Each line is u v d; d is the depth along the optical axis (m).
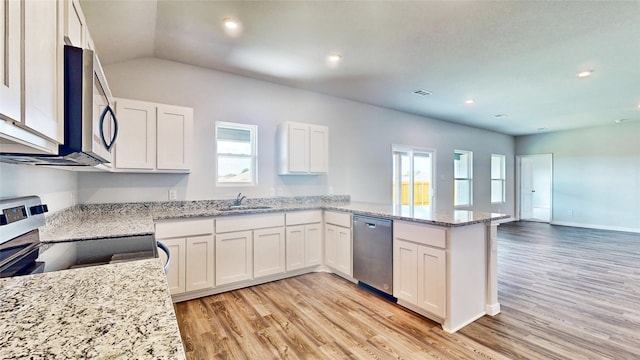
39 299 0.85
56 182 2.28
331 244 3.65
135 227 2.22
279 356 2.02
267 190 3.96
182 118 3.06
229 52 3.09
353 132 4.88
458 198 6.98
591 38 2.74
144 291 0.92
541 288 3.21
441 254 2.36
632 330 2.33
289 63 3.36
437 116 5.98
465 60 3.25
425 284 2.49
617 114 5.77
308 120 4.36
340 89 4.29
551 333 2.29
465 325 2.41
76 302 0.83
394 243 2.78
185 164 3.07
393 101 4.91
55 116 0.98
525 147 8.28
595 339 2.21
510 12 2.32
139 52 3.00
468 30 2.61
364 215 3.12
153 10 2.30
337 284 3.33
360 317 2.56
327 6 2.26
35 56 0.81
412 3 2.21
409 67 3.45
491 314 2.59
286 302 2.86
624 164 6.75
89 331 0.67
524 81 3.90
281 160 3.93
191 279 2.88
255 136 3.90
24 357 0.56
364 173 5.02
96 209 2.93
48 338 0.63
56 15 1.00
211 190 3.55
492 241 2.62
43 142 0.92
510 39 2.77
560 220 7.66
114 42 2.61
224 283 3.06
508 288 3.21
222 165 3.73
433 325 2.42
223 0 2.19
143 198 3.16
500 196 8.18
